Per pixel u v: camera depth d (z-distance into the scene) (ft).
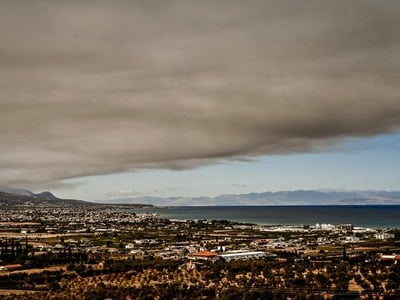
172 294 622.13
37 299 612.70
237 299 599.98
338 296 606.55
